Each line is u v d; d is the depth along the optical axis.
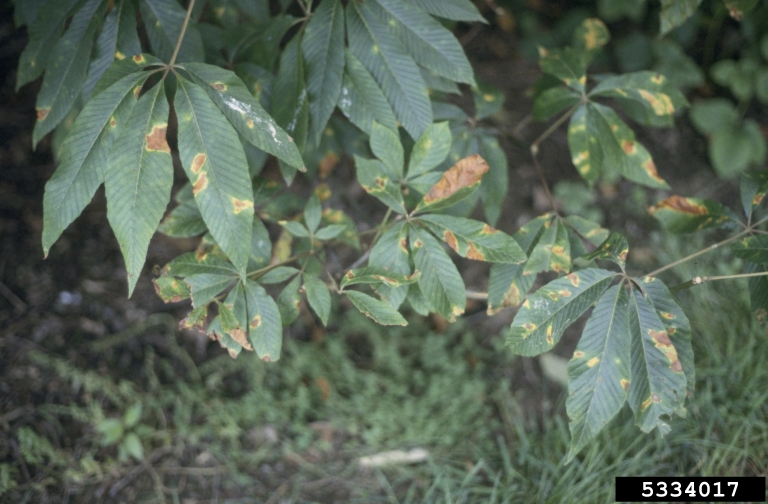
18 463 1.16
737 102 1.77
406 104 0.82
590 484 1.17
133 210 0.70
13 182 1.41
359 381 1.35
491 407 1.36
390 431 1.28
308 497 1.22
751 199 0.85
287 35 1.36
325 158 1.07
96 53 0.79
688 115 1.76
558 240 0.84
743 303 1.34
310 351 1.34
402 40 0.82
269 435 1.29
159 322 1.37
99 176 0.72
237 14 0.94
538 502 1.17
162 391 1.28
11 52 1.49
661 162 1.68
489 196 0.96
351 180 1.56
